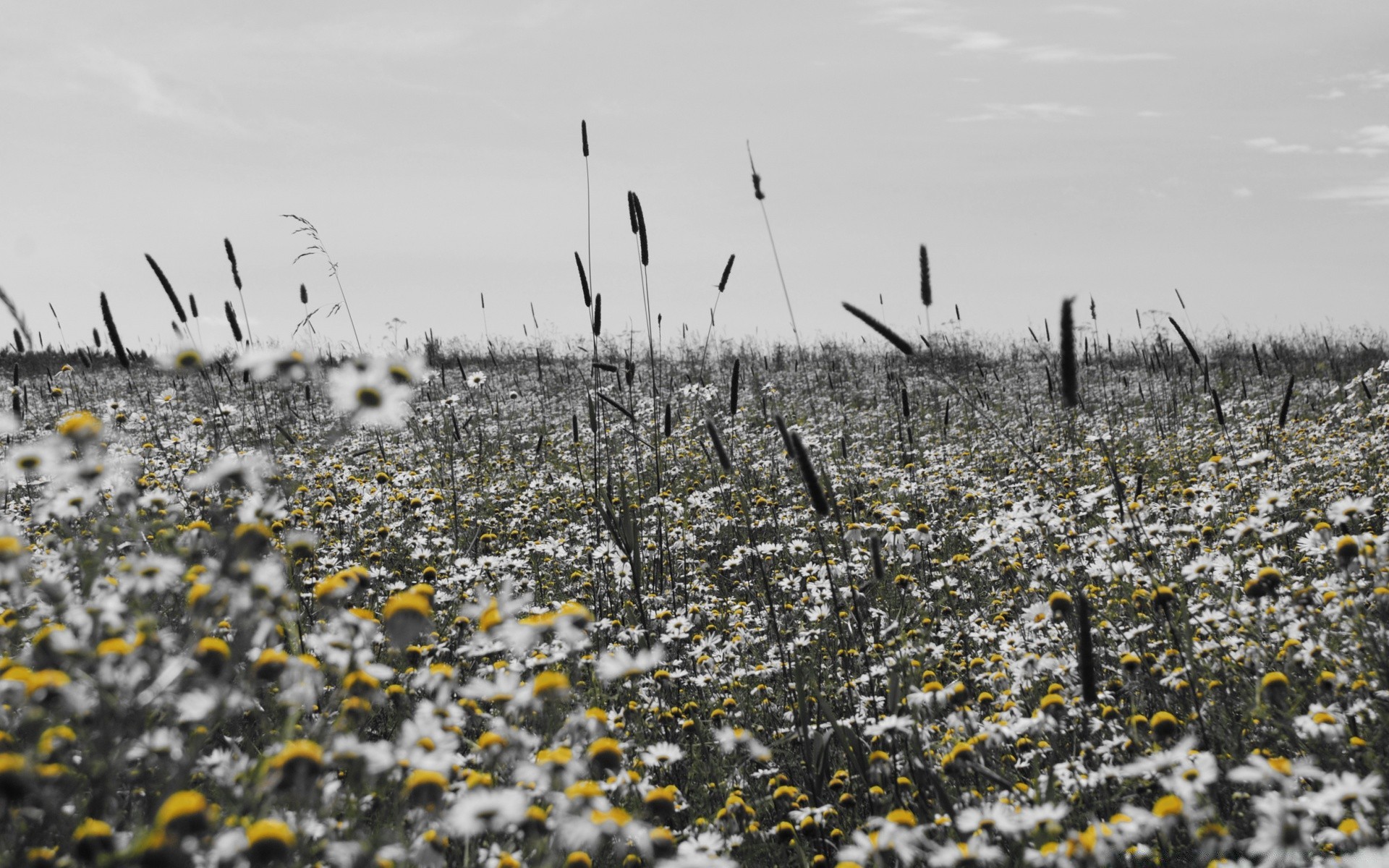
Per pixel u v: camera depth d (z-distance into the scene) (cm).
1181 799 239
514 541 652
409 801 229
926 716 345
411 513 658
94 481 286
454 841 238
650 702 378
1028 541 560
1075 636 399
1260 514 454
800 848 283
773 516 700
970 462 907
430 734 239
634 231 590
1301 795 255
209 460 635
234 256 664
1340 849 238
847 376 1648
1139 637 404
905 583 534
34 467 272
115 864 170
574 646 333
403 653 340
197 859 177
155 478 512
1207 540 499
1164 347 1731
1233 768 289
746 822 301
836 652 437
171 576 239
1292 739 296
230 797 220
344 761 257
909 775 323
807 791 334
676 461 915
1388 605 335
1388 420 811
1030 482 750
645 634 456
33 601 251
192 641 208
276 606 233
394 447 971
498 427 1221
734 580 613
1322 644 328
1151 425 1134
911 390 1473
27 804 196
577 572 576
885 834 246
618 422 1004
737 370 525
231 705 211
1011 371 1672
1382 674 302
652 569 600
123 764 210
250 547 225
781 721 393
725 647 465
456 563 520
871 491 758
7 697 203
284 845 184
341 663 251
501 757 248
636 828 213
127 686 201
